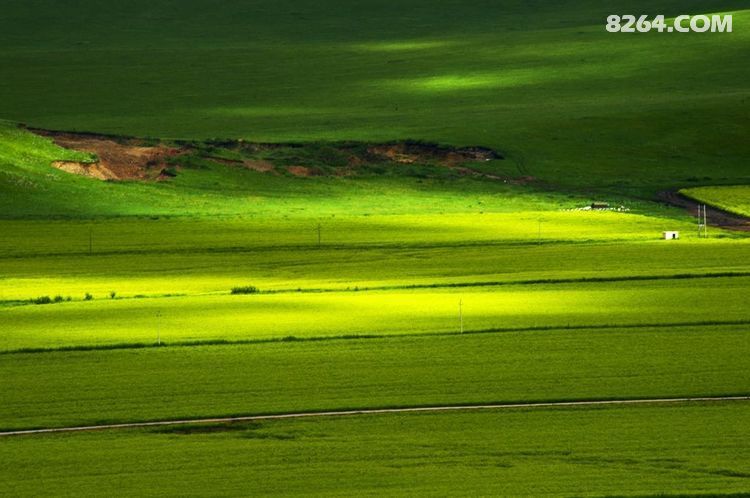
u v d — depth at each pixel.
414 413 167.25
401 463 146.75
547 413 166.25
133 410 168.50
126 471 144.00
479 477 141.62
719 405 168.62
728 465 144.88
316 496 136.00
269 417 165.75
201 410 168.50
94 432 159.25
